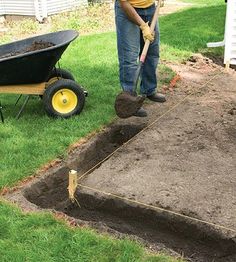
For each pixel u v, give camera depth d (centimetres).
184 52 638
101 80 522
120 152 366
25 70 398
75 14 1016
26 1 998
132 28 406
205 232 274
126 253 246
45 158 352
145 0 411
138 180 325
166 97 477
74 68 571
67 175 348
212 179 324
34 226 271
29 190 320
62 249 251
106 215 307
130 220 301
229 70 576
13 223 273
